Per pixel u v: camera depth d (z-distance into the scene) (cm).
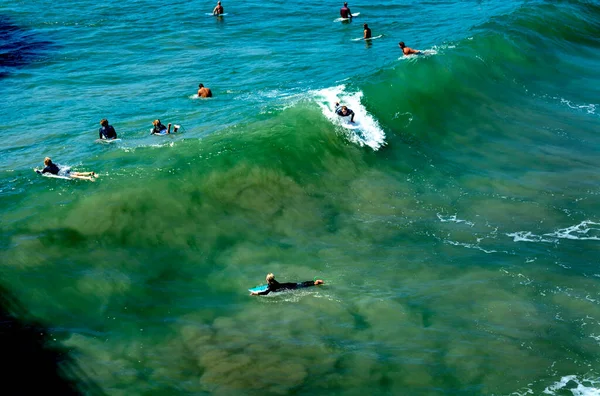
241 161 1858
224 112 2384
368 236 1697
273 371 1189
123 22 3909
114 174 1764
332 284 1471
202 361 1204
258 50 3356
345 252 1614
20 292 1315
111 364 1174
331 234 1694
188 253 1545
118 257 1478
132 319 1301
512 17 3525
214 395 1126
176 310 1345
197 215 1672
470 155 2239
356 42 3453
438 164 2144
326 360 1226
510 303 1429
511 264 1584
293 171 1909
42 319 1264
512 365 1236
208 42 3519
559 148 2319
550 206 1898
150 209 1636
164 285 1423
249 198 1780
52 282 1356
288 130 2048
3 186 1722
